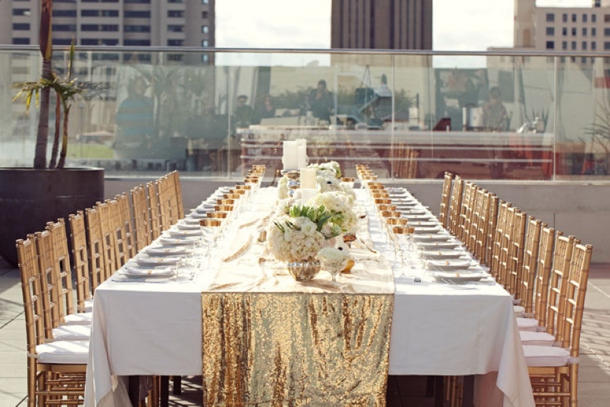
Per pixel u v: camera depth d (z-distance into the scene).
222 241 5.17
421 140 9.58
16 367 5.38
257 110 9.60
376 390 3.80
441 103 9.54
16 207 8.23
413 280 4.10
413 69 9.54
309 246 3.96
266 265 4.41
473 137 9.55
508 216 5.67
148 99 9.59
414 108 9.57
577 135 9.50
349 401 3.81
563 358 4.09
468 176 9.58
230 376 3.80
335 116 9.59
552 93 9.48
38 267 4.29
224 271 4.25
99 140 9.58
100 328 3.79
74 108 9.52
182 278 4.09
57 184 8.23
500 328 3.81
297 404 3.81
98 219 5.27
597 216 9.47
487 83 9.50
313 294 3.78
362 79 9.54
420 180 9.60
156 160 9.62
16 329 6.24
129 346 3.81
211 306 3.78
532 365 4.08
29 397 4.06
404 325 3.80
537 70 9.48
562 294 4.28
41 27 8.57
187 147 9.62
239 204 6.38
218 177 9.66
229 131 9.62
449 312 3.79
